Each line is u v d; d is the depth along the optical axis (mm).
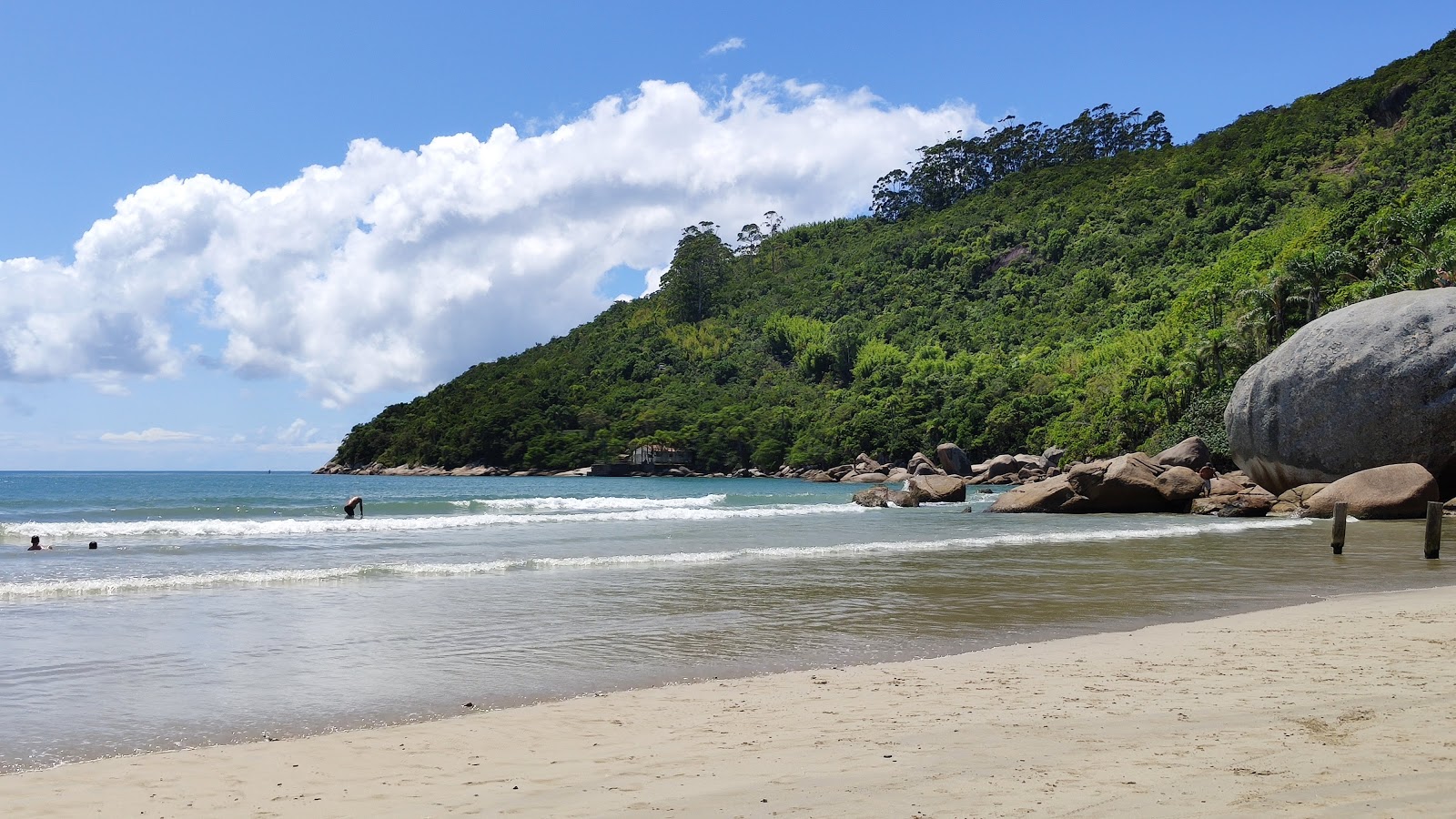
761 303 186625
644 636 11844
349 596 14984
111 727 7844
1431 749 6086
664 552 22172
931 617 13258
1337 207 106125
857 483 99812
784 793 5656
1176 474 38156
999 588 16203
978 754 6332
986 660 10016
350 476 149750
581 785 6023
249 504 47812
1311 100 158625
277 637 11680
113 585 15414
